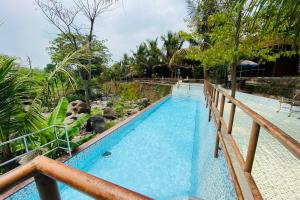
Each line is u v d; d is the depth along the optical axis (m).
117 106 17.97
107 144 6.93
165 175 5.46
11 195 3.42
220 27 7.58
